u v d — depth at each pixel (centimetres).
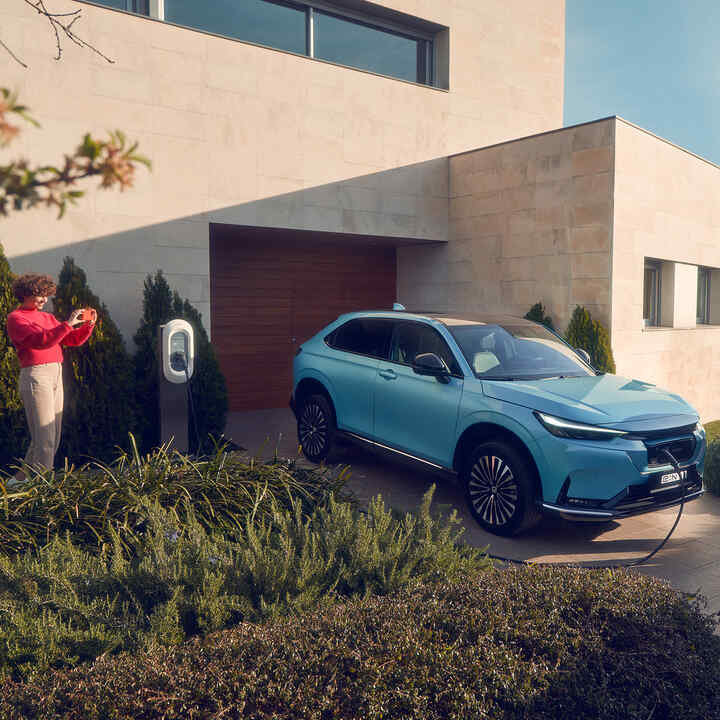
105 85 766
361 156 989
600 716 224
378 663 224
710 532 555
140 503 412
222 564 318
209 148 846
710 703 237
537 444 493
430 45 1120
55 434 578
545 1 1231
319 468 558
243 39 923
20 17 711
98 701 204
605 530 554
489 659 233
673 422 506
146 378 745
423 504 388
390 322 669
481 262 1050
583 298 915
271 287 1085
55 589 293
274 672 218
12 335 553
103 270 775
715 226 1157
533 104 1220
